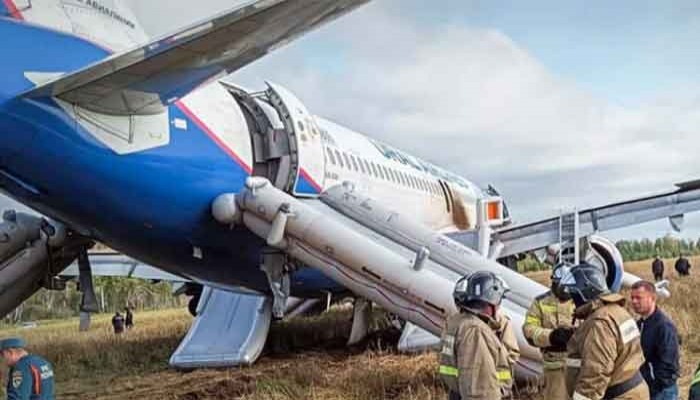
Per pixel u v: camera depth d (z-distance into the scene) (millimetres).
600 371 4590
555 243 14148
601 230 14117
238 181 10484
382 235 10703
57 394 10844
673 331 5676
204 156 9898
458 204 20156
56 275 11805
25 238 11047
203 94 10219
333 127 14570
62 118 8156
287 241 9828
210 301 13391
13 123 7852
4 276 10969
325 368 11172
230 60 7590
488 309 4957
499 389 4793
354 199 11133
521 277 9719
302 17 6805
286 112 11289
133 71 7617
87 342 17828
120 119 8750
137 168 9016
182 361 12328
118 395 10508
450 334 5059
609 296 4754
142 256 10656
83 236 11289
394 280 9023
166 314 42312
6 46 7840
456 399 5043
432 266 9875
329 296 14289
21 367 6055
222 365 12148
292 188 11102
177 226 9945
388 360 11484
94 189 8797
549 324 5723
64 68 8203
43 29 8211
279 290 10758
